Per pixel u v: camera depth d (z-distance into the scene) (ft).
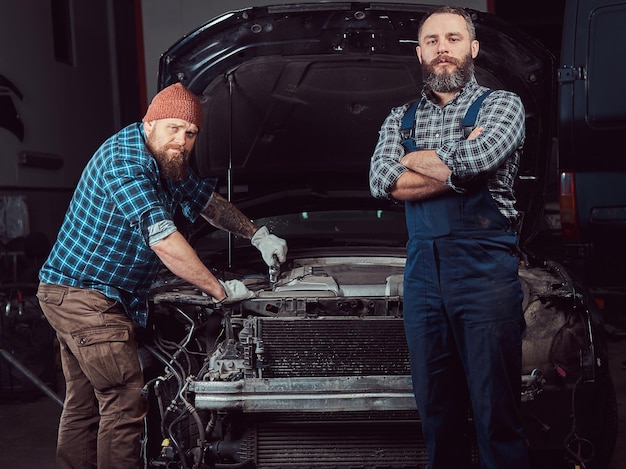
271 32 11.72
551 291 10.48
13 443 14.60
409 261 8.95
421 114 9.19
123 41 36.81
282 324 9.82
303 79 12.49
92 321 9.81
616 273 17.40
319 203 14.55
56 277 10.00
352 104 13.06
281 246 11.35
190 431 10.72
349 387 9.41
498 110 8.64
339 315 10.08
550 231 19.36
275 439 9.87
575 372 10.32
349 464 9.89
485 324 8.56
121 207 9.39
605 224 17.38
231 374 9.53
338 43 11.80
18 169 26.61
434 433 9.14
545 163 12.28
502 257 8.63
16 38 26.96
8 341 17.37
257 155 13.88
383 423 9.84
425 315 8.85
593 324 10.62
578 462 10.01
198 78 12.10
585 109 17.24
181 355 11.16
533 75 11.55
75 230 9.91
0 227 24.27
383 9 11.50
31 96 27.76
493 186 8.78
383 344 9.82
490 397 8.65
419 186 8.61
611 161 17.24
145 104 30.45
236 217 11.66
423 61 9.06
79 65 32.27
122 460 9.92
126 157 9.61
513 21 45.34
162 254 9.30
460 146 8.41
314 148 13.92
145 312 10.29
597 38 17.03
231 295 9.91
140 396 9.99
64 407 10.68
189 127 9.75
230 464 10.16
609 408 10.96
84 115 32.45
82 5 33.01
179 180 10.09
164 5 29.63
